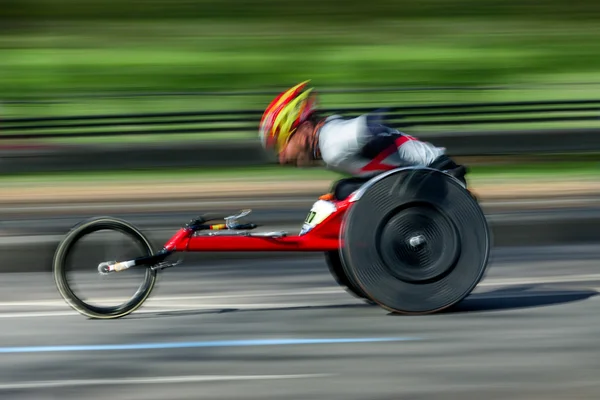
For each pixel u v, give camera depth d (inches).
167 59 1718.8
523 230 532.7
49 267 481.4
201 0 2100.1
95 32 1913.1
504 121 850.8
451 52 1754.4
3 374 281.1
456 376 272.5
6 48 1780.3
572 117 844.6
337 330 329.7
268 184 707.4
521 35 1866.4
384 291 347.9
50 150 778.2
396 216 347.6
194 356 297.6
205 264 474.6
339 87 1556.3
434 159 356.8
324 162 354.3
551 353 296.8
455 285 351.3
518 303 373.4
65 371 283.1
